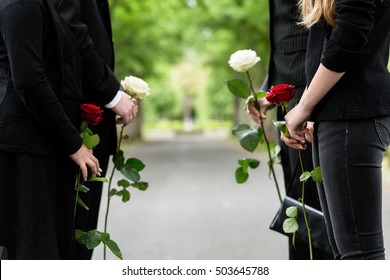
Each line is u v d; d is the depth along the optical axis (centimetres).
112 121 308
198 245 631
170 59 2966
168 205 954
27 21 246
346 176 237
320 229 279
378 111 235
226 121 9738
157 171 1770
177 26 2497
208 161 2300
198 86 9994
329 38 233
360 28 225
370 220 238
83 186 281
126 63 2222
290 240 311
